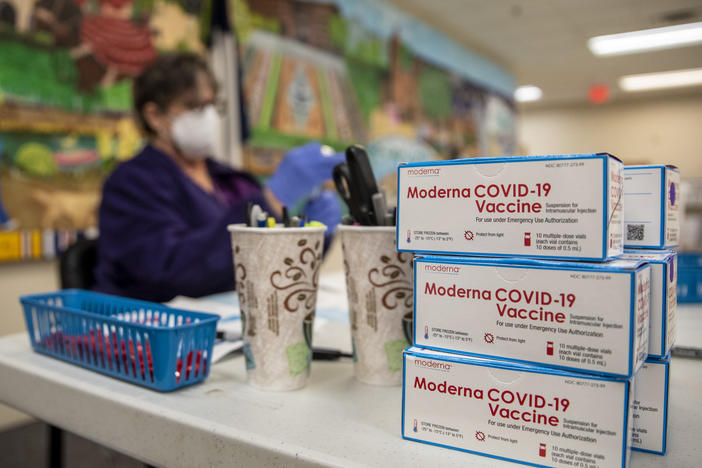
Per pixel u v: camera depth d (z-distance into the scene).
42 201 1.83
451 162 0.39
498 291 0.37
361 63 3.47
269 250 0.48
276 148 2.75
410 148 4.04
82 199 1.94
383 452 0.37
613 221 0.35
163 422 0.43
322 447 0.37
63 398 0.52
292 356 0.49
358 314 0.51
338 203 1.21
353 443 0.38
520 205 0.36
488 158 0.38
